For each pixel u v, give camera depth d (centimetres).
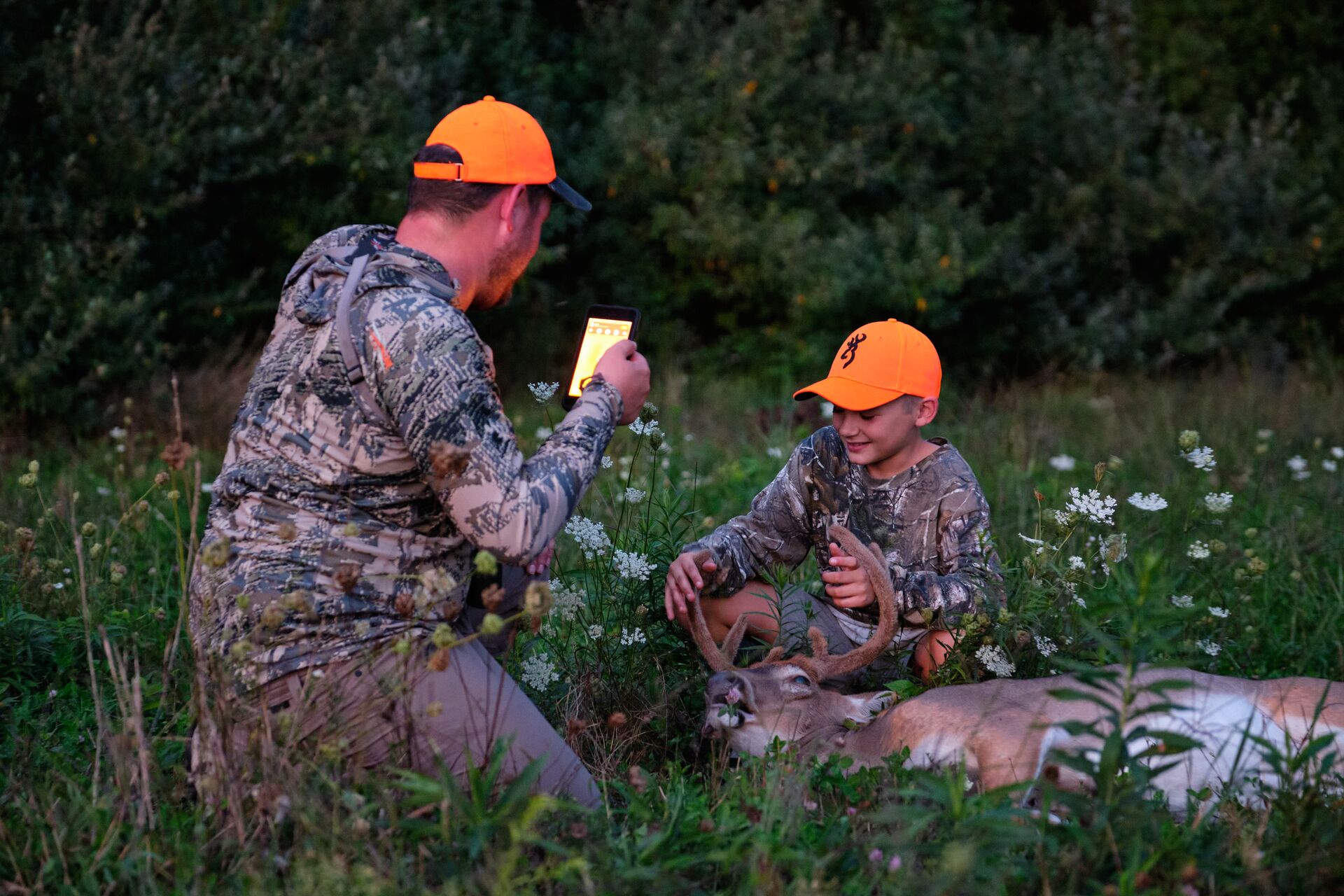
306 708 250
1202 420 837
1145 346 1203
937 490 370
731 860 229
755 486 641
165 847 238
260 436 271
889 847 231
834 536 347
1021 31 1488
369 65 981
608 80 1219
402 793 258
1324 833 242
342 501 266
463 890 222
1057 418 928
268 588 261
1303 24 1396
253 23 927
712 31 1234
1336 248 1257
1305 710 298
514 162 287
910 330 370
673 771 287
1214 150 1341
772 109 1177
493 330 1115
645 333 1170
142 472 638
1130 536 490
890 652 363
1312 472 663
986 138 1262
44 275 789
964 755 254
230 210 948
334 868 215
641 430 379
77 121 823
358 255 280
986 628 342
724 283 1182
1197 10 1398
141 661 373
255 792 243
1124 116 1290
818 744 311
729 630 380
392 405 259
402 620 268
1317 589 464
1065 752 270
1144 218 1251
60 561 405
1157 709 240
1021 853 248
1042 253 1250
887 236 1143
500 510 257
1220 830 251
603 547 360
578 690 338
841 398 358
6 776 276
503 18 1193
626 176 1153
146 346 854
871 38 1341
